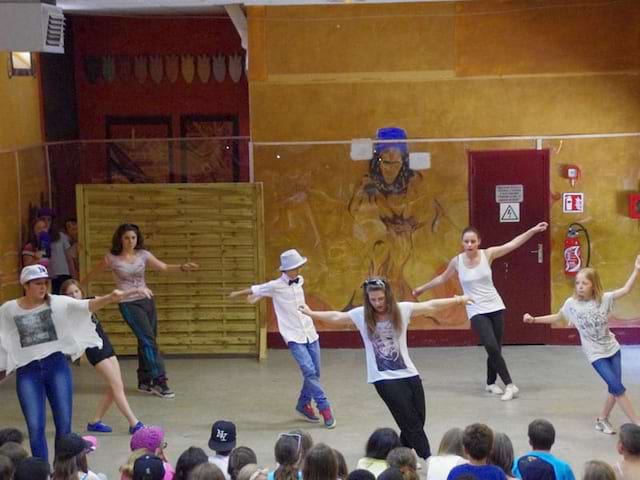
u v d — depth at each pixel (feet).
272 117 40.50
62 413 25.64
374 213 40.70
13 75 41.06
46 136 46.06
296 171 40.68
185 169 44.73
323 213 40.78
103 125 52.54
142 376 35.47
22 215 40.29
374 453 20.90
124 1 37.73
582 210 40.40
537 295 40.75
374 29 40.06
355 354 40.60
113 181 45.06
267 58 40.27
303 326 31.48
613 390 29.14
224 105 52.95
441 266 40.75
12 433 21.49
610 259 40.55
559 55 39.88
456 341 41.19
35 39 29.37
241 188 39.37
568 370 37.35
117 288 35.09
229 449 22.16
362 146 40.42
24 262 39.22
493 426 30.83
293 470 18.72
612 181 40.27
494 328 34.35
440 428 30.76
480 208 40.47
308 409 31.78
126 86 52.60
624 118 40.01
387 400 25.63
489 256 34.32
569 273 40.55
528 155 40.27
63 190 45.11
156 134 52.85
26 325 25.38
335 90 40.34
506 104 40.16
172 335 40.16
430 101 40.27
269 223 40.83
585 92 39.99
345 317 26.13
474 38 39.96
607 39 39.75
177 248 39.68
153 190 39.37
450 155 40.40
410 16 39.91
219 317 40.06
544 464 18.38
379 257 40.86
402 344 25.79
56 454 19.90
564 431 30.22
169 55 52.49
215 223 39.55
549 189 40.34
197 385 36.45
